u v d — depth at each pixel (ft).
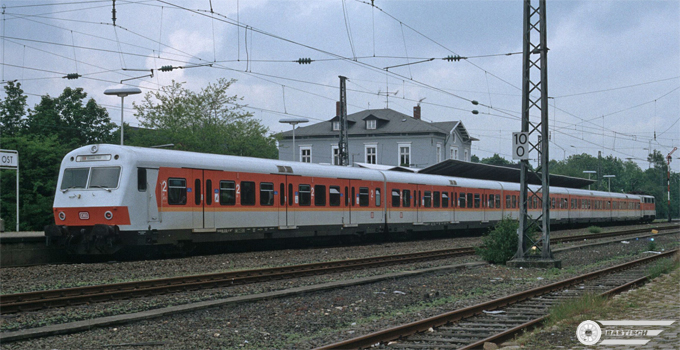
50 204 129.80
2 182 129.90
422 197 111.14
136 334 31.22
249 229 77.51
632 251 89.45
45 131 167.53
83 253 66.39
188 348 28.81
